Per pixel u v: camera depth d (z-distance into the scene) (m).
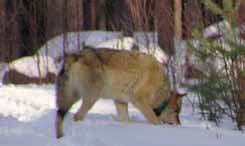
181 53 19.91
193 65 16.02
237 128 14.99
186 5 18.48
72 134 12.91
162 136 12.45
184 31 18.66
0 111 17.36
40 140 12.36
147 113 14.99
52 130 13.45
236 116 15.11
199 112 16.92
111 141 12.02
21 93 21.05
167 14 21.78
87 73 14.20
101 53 14.70
